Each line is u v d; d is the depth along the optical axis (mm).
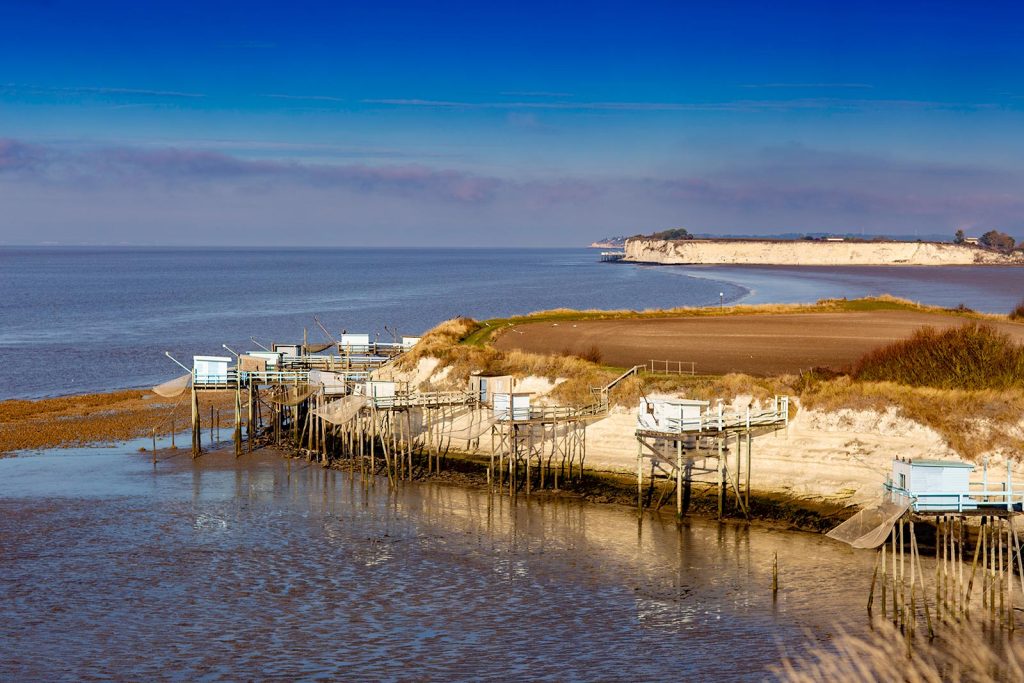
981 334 54062
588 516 46062
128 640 31594
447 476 54062
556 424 53094
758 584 36469
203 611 34094
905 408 46312
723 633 31922
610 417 53031
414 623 33000
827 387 49281
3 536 42812
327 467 57094
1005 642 30703
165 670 29328
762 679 28516
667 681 28453
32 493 50281
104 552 40656
